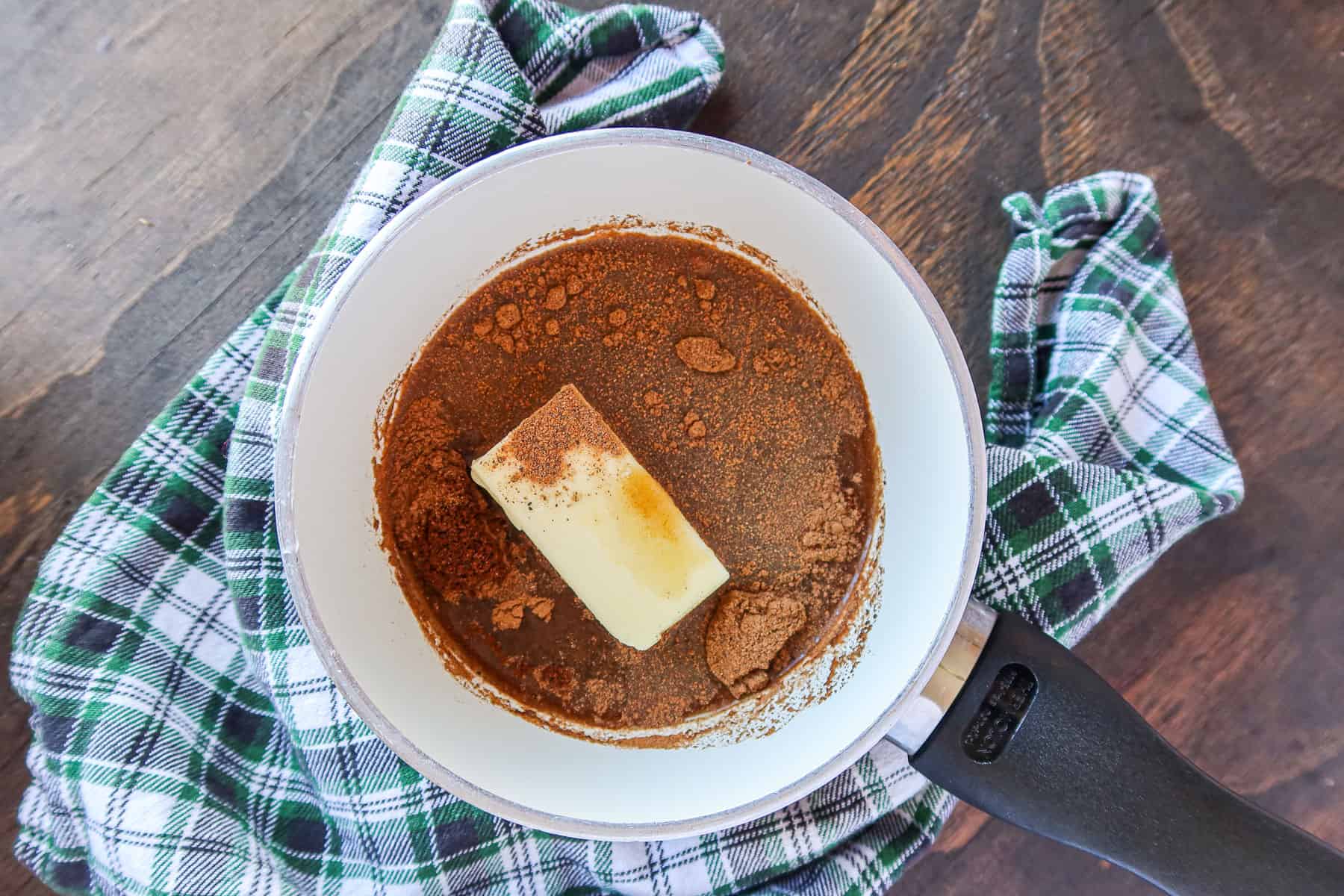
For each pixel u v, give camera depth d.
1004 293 0.40
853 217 0.32
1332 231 0.41
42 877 0.37
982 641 0.33
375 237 0.32
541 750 0.35
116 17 0.38
